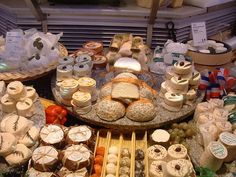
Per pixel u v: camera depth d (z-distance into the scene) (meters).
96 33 1.90
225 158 1.17
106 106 1.31
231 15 2.23
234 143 1.16
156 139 1.25
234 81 1.62
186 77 1.43
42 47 1.59
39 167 1.06
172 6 1.91
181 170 1.03
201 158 1.18
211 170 1.14
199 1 1.95
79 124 1.41
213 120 1.30
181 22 1.87
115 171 1.13
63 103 1.41
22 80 1.49
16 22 1.84
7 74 1.50
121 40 1.78
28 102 1.30
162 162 1.13
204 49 1.79
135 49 1.66
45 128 1.21
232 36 2.24
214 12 2.05
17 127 1.18
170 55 1.67
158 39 1.93
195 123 1.39
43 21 1.83
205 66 1.73
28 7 1.76
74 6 1.84
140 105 1.31
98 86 1.52
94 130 1.30
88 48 1.74
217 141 1.19
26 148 1.13
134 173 1.13
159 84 1.57
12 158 1.10
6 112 1.33
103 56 1.72
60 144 1.17
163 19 1.85
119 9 1.82
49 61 1.60
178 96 1.39
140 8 1.85
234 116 1.33
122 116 1.33
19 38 1.57
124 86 1.36
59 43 1.82
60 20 1.84
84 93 1.37
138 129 1.31
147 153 1.18
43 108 1.36
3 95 1.38
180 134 1.29
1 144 1.10
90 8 1.82
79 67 1.49
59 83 1.46
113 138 1.32
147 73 1.58
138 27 1.88
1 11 1.95
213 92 1.53
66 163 1.08
